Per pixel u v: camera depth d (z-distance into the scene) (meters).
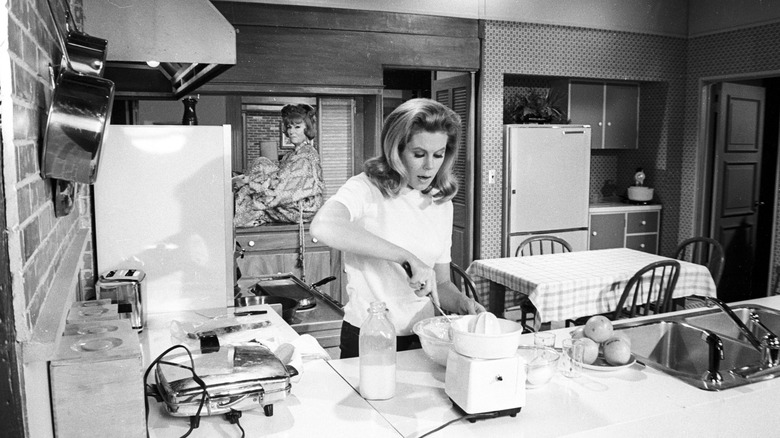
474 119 5.08
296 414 1.30
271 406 1.29
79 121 1.03
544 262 3.83
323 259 4.38
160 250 2.16
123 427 1.04
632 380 1.52
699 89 5.76
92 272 2.09
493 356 1.26
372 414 1.30
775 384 1.49
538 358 1.50
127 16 1.82
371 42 4.54
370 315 1.39
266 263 4.23
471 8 4.88
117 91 2.69
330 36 4.41
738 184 5.82
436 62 4.80
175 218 2.16
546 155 5.18
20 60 0.83
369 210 1.76
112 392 1.03
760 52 5.18
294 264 4.30
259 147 6.07
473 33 4.92
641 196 5.91
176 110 5.68
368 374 1.37
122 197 2.11
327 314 2.34
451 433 1.21
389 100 6.56
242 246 4.16
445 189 1.83
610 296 3.41
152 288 2.16
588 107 5.84
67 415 1.01
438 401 1.38
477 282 4.99
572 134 5.26
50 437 1.00
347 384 1.48
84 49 1.38
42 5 1.11
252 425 1.25
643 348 1.98
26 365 0.80
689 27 5.82
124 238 2.12
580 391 1.44
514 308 5.29
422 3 4.68
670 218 6.02
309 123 4.36
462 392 1.27
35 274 0.91
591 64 5.45
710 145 5.78
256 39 4.21
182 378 1.23
